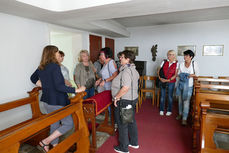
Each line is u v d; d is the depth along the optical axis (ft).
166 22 16.44
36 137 7.95
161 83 12.36
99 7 7.19
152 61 18.76
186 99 10.27
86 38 15.11
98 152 7.56
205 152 4.86
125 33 17.81
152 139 8.81
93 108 6.82
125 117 6.68
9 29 8.38
